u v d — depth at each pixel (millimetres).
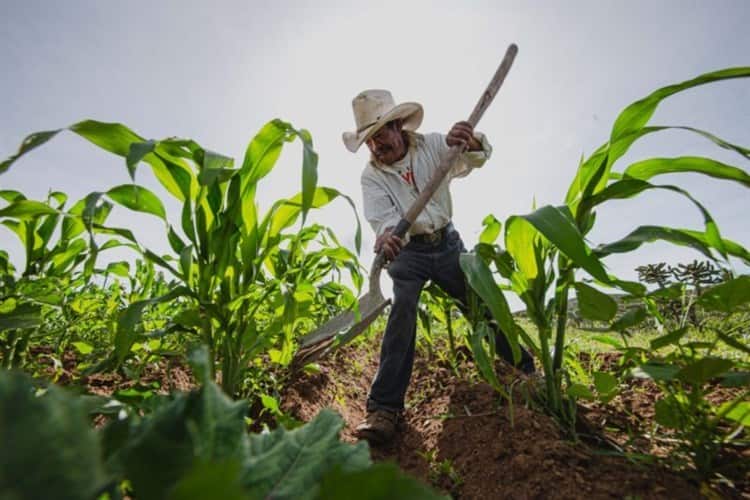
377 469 309
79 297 1763
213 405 451
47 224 1465
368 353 3223
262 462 492
